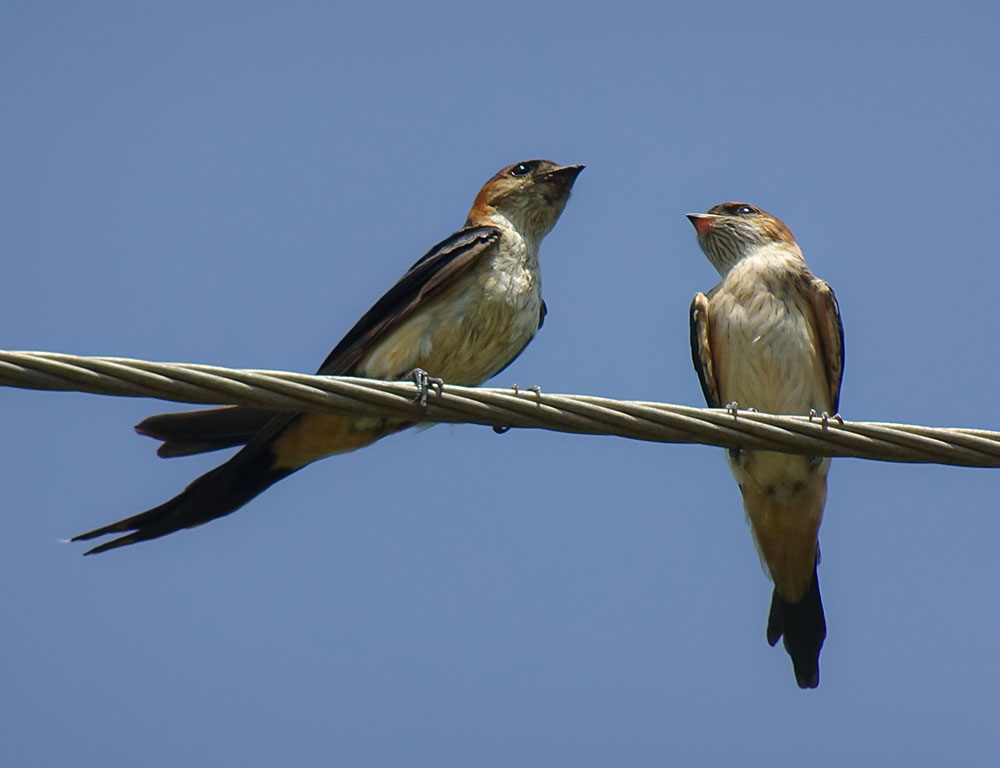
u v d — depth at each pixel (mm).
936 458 9594
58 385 8461
